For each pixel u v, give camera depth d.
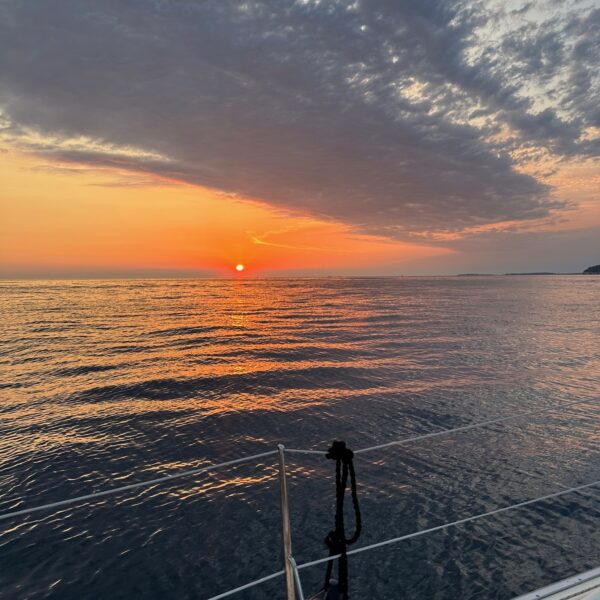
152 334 40.56
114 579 7.54
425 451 12.34
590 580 2.42
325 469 11.39
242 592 7.30
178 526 9.01
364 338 36.12
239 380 21.64
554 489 10.20
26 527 8.96
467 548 8.16
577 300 88.19
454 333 38.50
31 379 22.34
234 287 187.50
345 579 2.76
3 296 111.50
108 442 13.49
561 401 17.31
